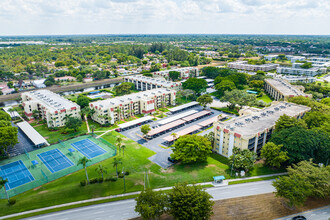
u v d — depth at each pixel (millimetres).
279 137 125125
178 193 85938
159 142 160750
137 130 180125
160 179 117438
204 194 87375
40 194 107500
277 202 99750
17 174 126500
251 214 93312
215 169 125750
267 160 122250
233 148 130375
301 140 117188
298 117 162125
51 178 122125
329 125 137000
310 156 119500
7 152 146875
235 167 123938
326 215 92125
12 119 199500
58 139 165875
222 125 143625
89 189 110438
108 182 116125
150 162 135875
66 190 109438
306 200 101062
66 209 97938
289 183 91938
